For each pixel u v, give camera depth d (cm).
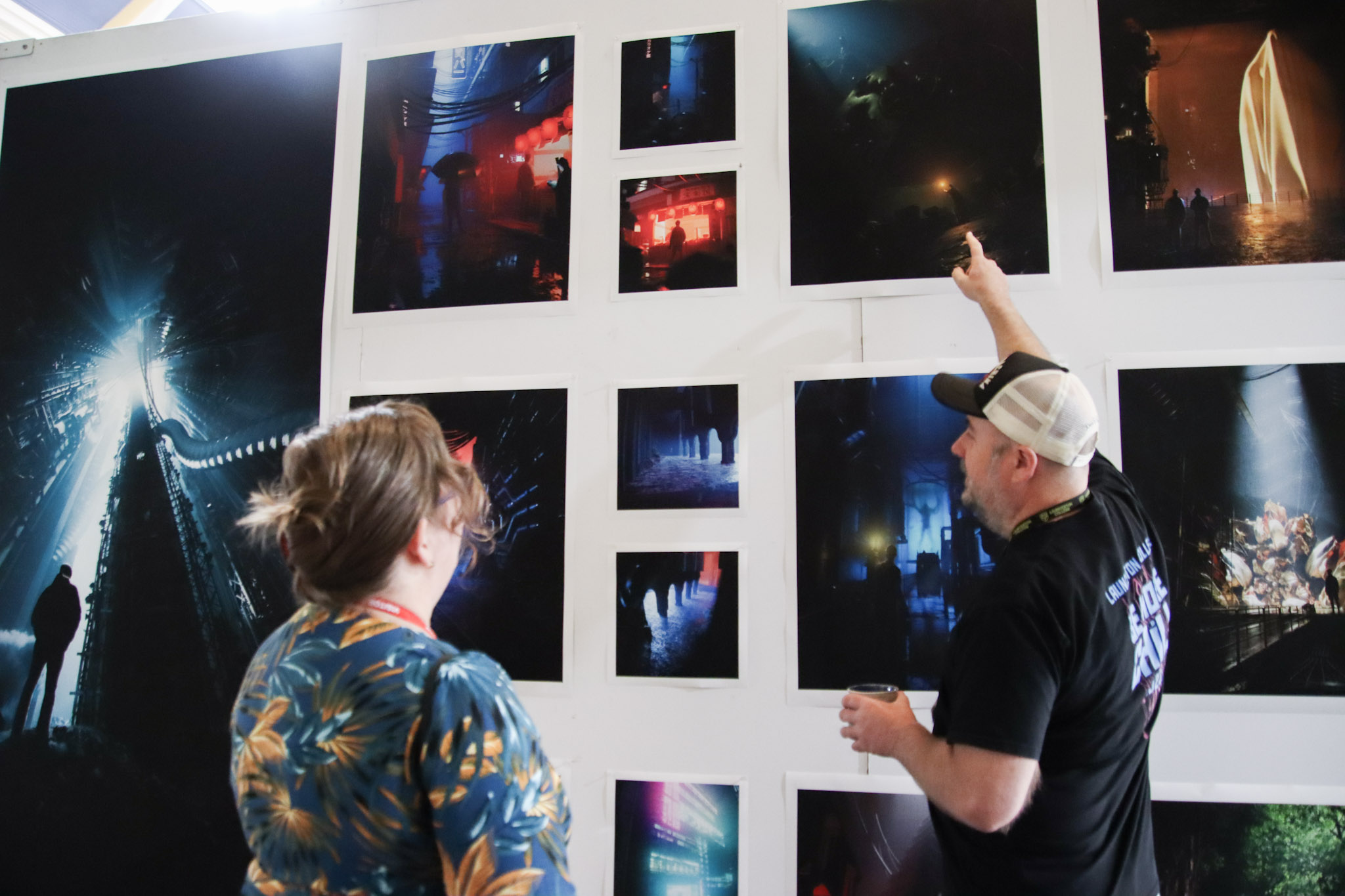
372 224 172
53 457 179
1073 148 148
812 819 146
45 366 182
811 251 155
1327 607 135
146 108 184
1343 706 133
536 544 158
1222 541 139
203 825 164
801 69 159
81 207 184
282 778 63
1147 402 143
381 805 60
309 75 178
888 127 154
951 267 150
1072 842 94
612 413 158
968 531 145
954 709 93
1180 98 146
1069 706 94
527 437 161
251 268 176
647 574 154
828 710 147
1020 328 126
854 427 150
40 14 207
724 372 156
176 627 170
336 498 64
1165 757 138
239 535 170
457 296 167
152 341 178
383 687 62
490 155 169
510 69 170
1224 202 144
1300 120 143
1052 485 101
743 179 159
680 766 150
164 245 180
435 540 72
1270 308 141
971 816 86
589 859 151
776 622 150
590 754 153
